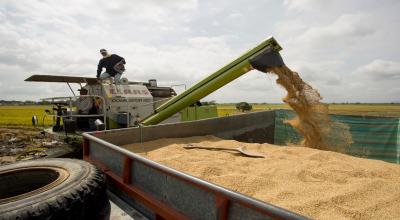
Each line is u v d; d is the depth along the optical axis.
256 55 4.96
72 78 6.48
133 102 6.93
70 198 2.00
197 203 1.73
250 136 7.37
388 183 2.73
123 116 6.37
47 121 18.22
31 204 1.85
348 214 2.04
